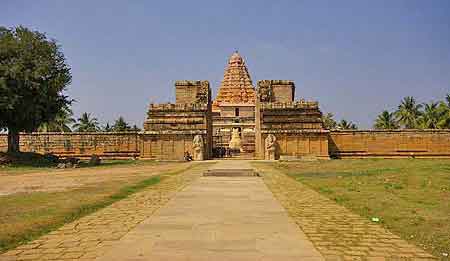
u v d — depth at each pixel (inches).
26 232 363.6
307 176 914.7
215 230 368.2
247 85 2992.1
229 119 2812.5
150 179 848.3
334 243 324.2
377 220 412.2
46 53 1497.3
